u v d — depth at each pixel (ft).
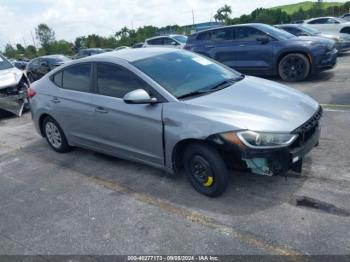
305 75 31.37
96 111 15.61
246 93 13.46
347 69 35.09
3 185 16.40
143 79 14.06
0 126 27.37
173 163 13.43
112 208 13.25
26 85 30.17
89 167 17.24
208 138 11.81
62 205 13.91
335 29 53.06
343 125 18.72
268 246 10.25
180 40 59.00
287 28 44.93
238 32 35.14
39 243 11.66
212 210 12.29
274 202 12.30
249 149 11.30
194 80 14.39
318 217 11.24
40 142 22.04
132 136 14.44
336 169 14.05
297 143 11.75
